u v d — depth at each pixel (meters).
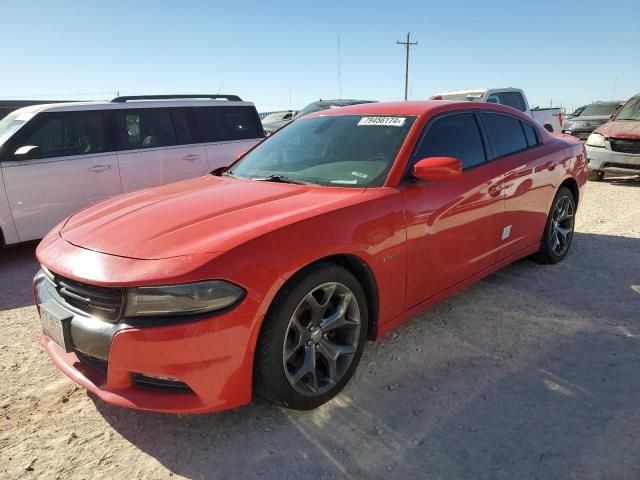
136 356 2.13
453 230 3.24
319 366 2.65
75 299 2.33
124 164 6.41
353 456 2.25
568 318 3.57
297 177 3.24
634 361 2.98
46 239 2.75
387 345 3.23
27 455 2.30
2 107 10.42
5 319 3.89
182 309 2.11
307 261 2.36
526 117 4.39
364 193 2.83
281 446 2.32
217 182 3.40
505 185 3.71
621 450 2.23
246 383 2.28
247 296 2.18
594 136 9.87
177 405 2.19
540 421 2.45
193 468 2.21
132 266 2.17
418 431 2.40
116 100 6.70
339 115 3.76
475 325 3.49
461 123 3.58
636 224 6.26
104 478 2.16
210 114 7.32
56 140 5.97
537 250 4.45
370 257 2.68
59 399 2.75
